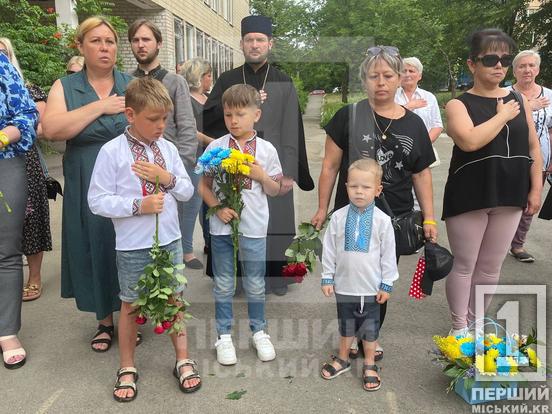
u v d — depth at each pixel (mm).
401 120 2662
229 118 2719
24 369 2902
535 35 19703
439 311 3672
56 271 4516
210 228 2896
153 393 2658
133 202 2482
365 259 2629
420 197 2805
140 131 2506
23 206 2973
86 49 2861
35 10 7863
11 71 2855
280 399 2600
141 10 12227
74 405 2553
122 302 2662
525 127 2826
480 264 3158
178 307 2523
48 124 2814
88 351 3119
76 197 2912
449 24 22828
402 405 2547
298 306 3607
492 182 2812
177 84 3404
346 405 2547
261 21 2555
